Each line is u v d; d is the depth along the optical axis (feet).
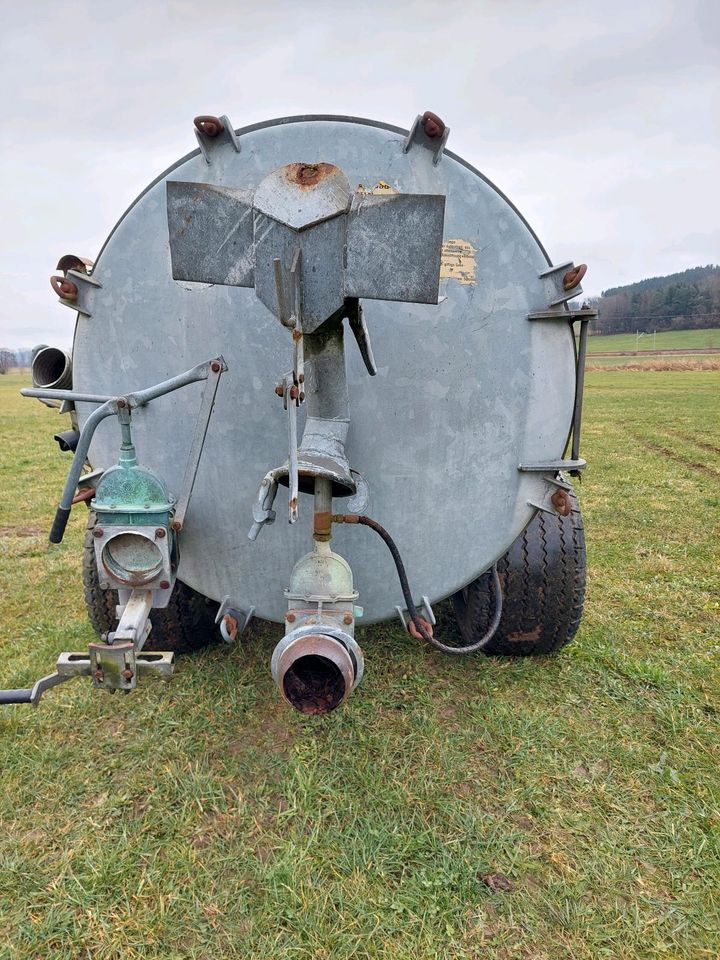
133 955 5.40
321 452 5.98
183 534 7.87
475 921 5.68
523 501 7.80
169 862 6.26
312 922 5.61
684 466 27.20
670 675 9.61
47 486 24.39
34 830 6.65
